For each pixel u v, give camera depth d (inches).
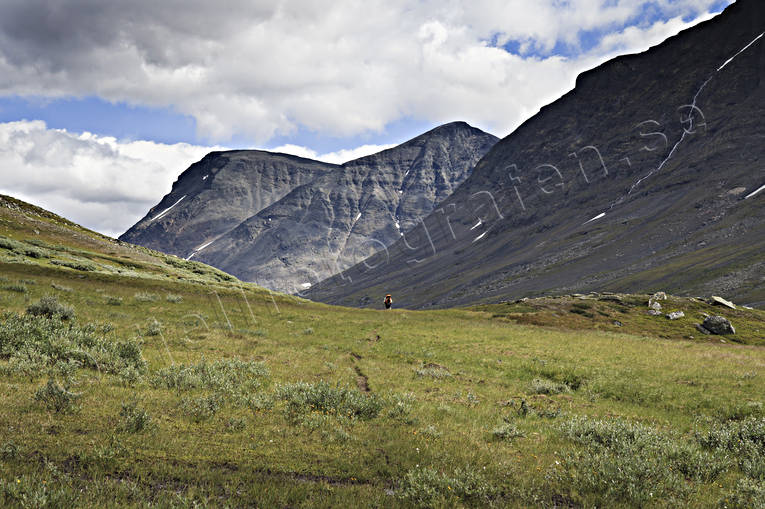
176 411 486.6
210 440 415.8
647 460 418.6
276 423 493.7
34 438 363.6
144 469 341.4
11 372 533.6
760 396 817.5
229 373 705.6
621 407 774.5
